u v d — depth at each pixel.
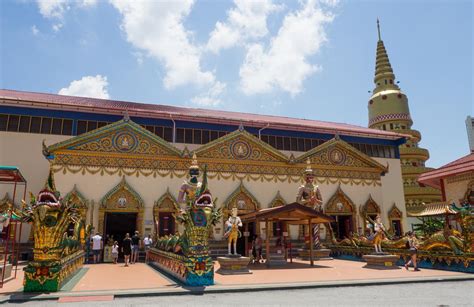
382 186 30.16
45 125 23.23
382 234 18.42
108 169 21.88
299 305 8.66
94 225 20.81
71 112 23.88
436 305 8.70
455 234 16.84
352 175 27.67
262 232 24.19
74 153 21.48
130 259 20.95
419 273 14.96
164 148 23.16
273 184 25.30
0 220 13.45
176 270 13.15
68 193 20.80
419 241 18.88
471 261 15.00
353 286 11.84
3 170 12.63
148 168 22.64
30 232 20.41
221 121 26.61
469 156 26.84
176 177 23.06
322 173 26.77
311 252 18.70
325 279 12.85
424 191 41.66
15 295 9.45
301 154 28.25
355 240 22.45
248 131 27.33
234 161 24.59
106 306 8.48
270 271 15.70
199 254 11.58
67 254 12.38
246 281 12.30
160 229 21.98
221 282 12.02
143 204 21.89
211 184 23.83
